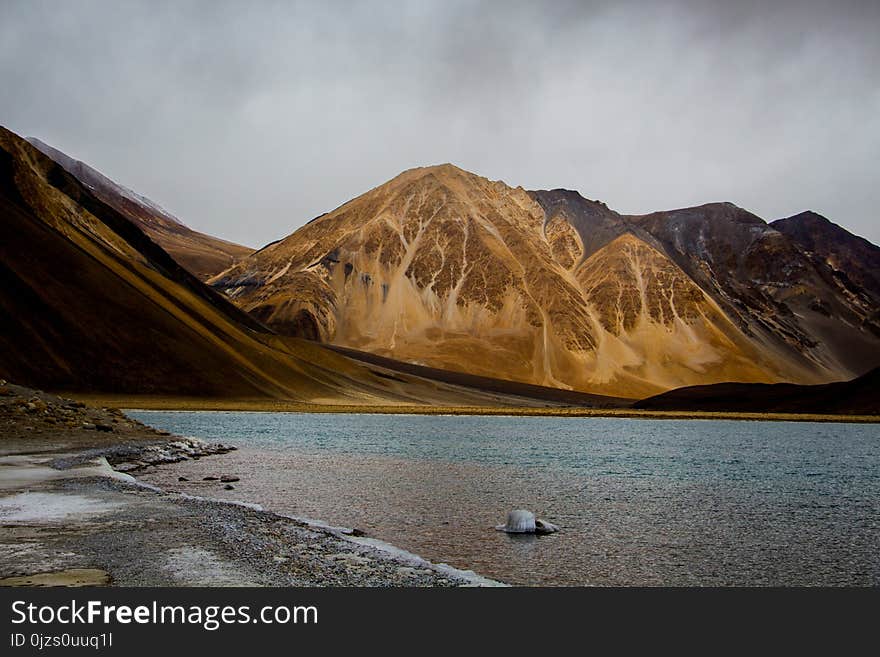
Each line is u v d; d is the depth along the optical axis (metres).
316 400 134.50
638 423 117.00
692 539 22.50
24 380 92.75
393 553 17.95
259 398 118.88
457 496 30.67
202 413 96.31
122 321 112.44
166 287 136.25
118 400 98.62
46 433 41.34
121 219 160.00
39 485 24.28
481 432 83.00
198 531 17.81
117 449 38.25
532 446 62.66
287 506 26.67
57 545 15.80
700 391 176.88
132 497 22.52
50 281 108.06
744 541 22.31
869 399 135.62
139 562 14.65
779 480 39.72
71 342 103.06
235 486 31.75
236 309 180.00
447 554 19.66
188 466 38.41
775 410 150.00
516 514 23.14
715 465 47.69
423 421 106.19
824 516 27.44
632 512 27.70
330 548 17.58
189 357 116.56
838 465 48.78
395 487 33.00
